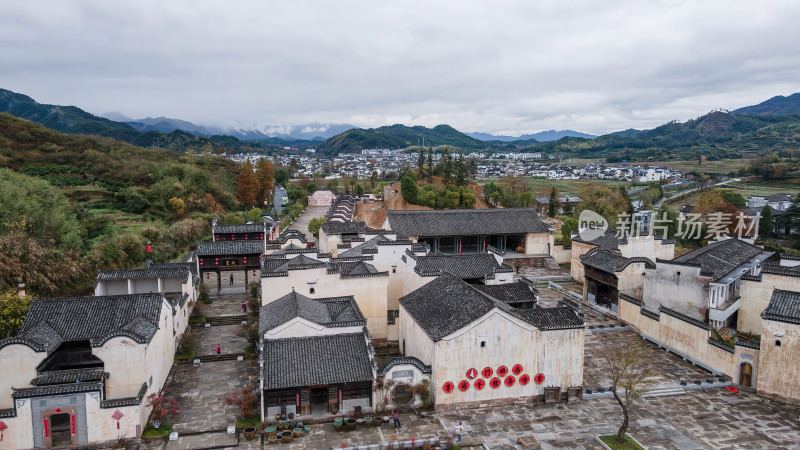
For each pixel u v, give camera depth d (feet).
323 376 103.45
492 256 164.76
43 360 103.55
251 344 142.72
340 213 297.94
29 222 169.89
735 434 100.01
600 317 175.22
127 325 107.76
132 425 95.71
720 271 154.92
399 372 108.06
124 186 297.94
